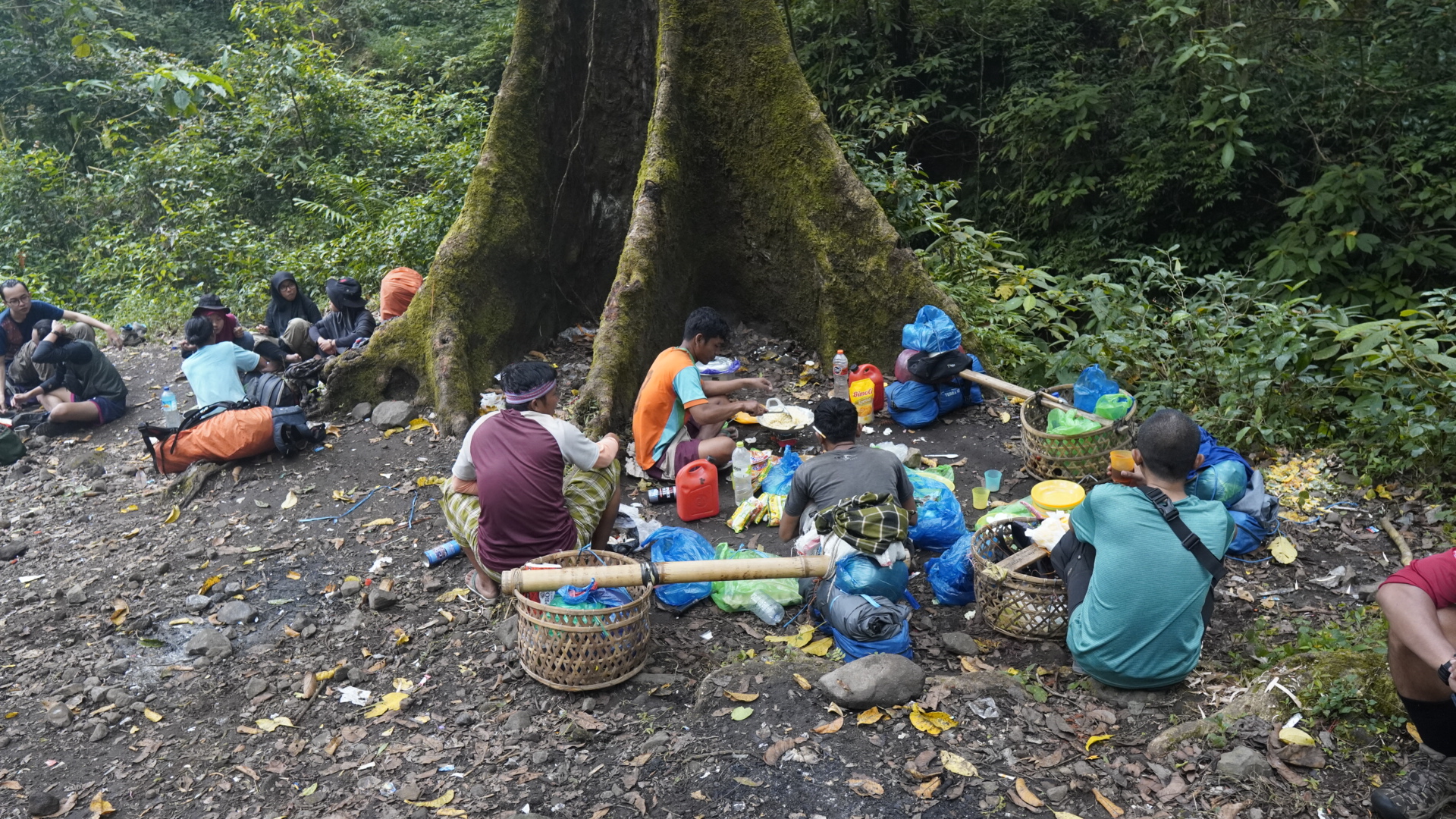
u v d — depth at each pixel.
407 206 11.02
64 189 13.91
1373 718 3.28
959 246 9.33
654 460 5.61
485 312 6.99
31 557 5.34
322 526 5.41
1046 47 13.86
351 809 3.26
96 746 3.68
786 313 7.48
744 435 6.21
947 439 6.14
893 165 9.52
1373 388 5.80
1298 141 11.30
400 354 6.83
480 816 3.18
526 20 7.44
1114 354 7.12
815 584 4.25
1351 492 5.32
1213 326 6.86
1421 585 2.73
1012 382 7.56
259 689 3.96
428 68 17.69
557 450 4.24
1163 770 3.17
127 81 14.69
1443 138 10.22
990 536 4.29
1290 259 9.79
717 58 7.33
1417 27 10.96
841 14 14.40
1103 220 12.28
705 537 5.06
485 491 4.20
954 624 4.22
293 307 8.20
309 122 13.24
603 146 7.85
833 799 3.12
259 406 6.27
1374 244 9.77
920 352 6.24
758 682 3.70
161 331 9.73
